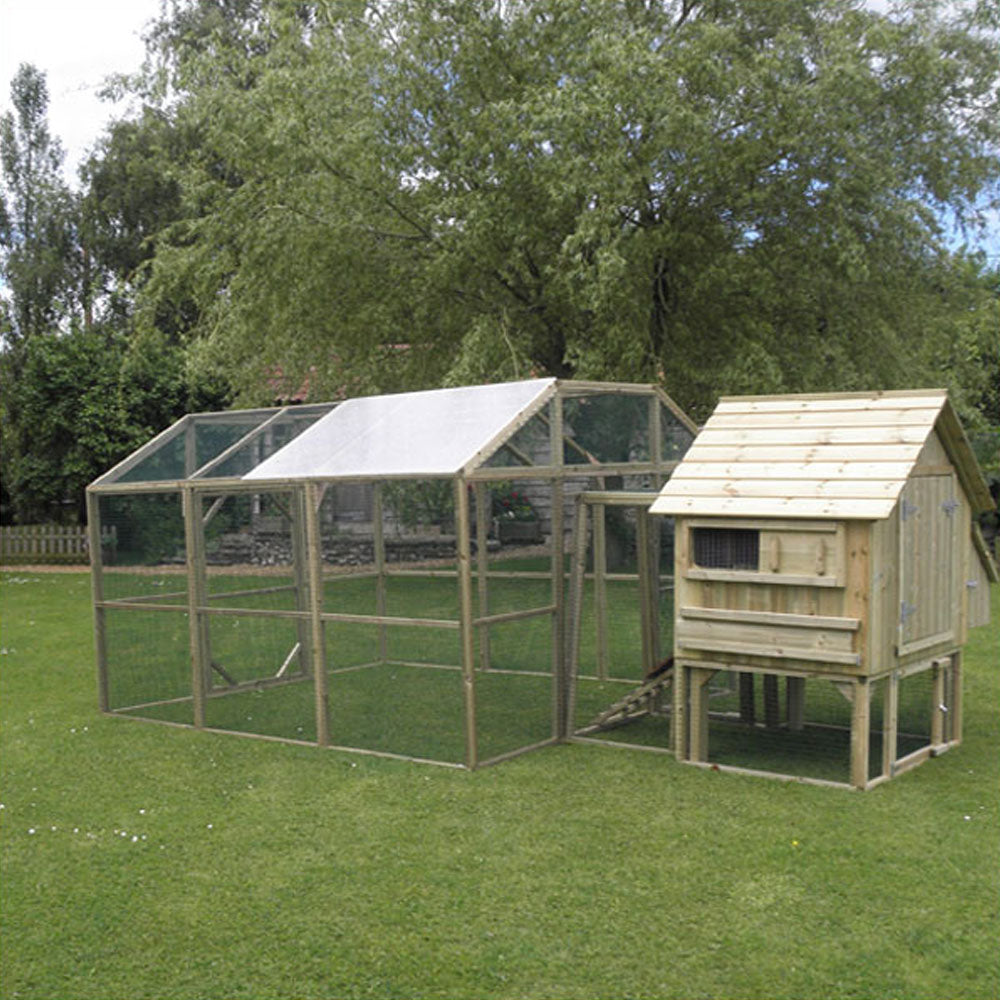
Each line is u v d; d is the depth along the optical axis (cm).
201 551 889
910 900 484
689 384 1523
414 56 1494
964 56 1472
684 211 1447
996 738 775
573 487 845
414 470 740
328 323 1617
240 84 1781
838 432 689
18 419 2467
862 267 1338
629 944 449
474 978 424
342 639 812
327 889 517
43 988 427
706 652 701
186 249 1727
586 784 673
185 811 645
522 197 1430
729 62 1400
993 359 2020
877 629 642
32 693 1025
